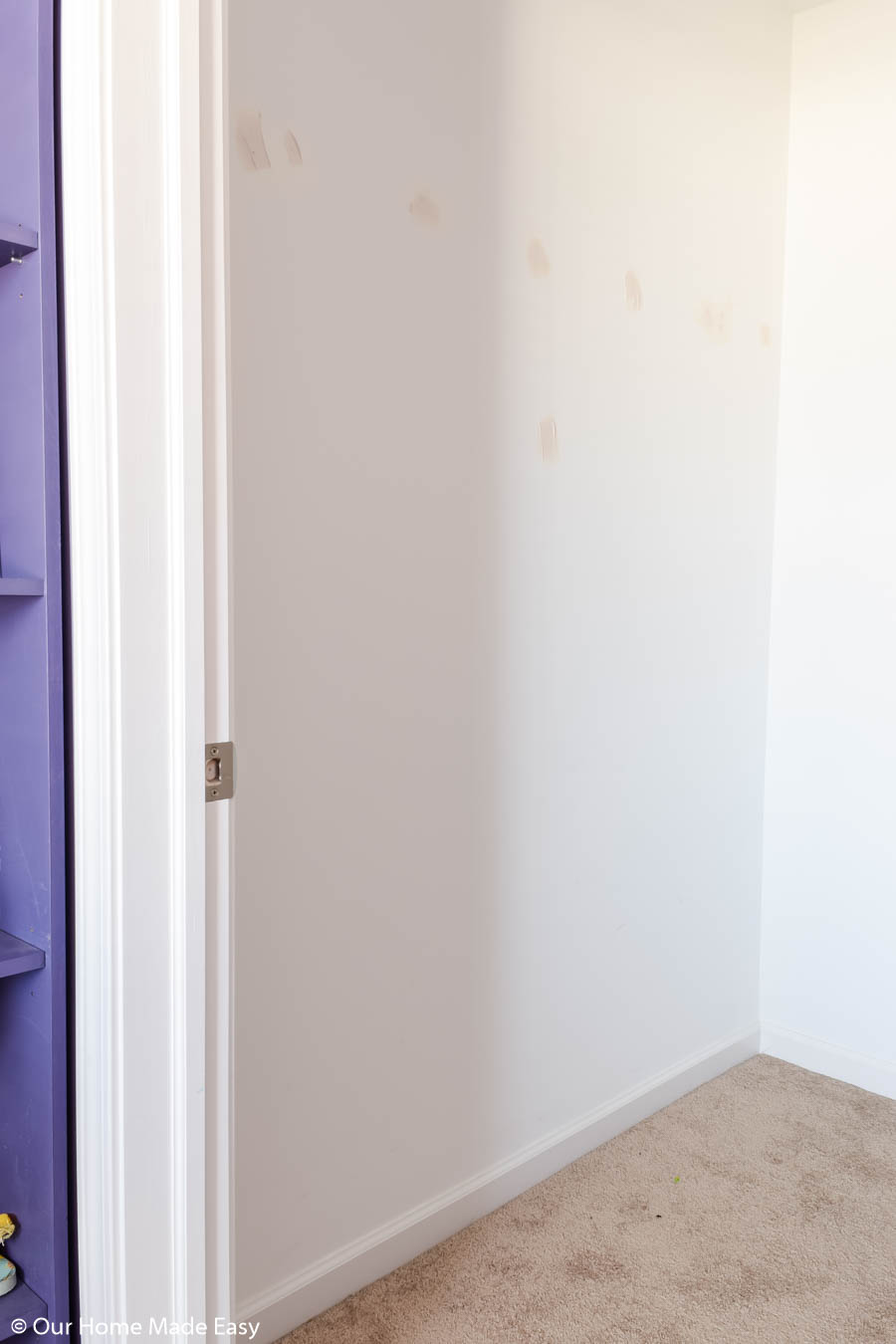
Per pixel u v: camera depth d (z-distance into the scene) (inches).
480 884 80.4
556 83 80.6
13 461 44.8
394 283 69.6
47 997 44.4
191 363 42.6
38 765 44.1
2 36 43.3
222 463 44.9
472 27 73.4
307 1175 69.7
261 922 65.4
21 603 44.6
